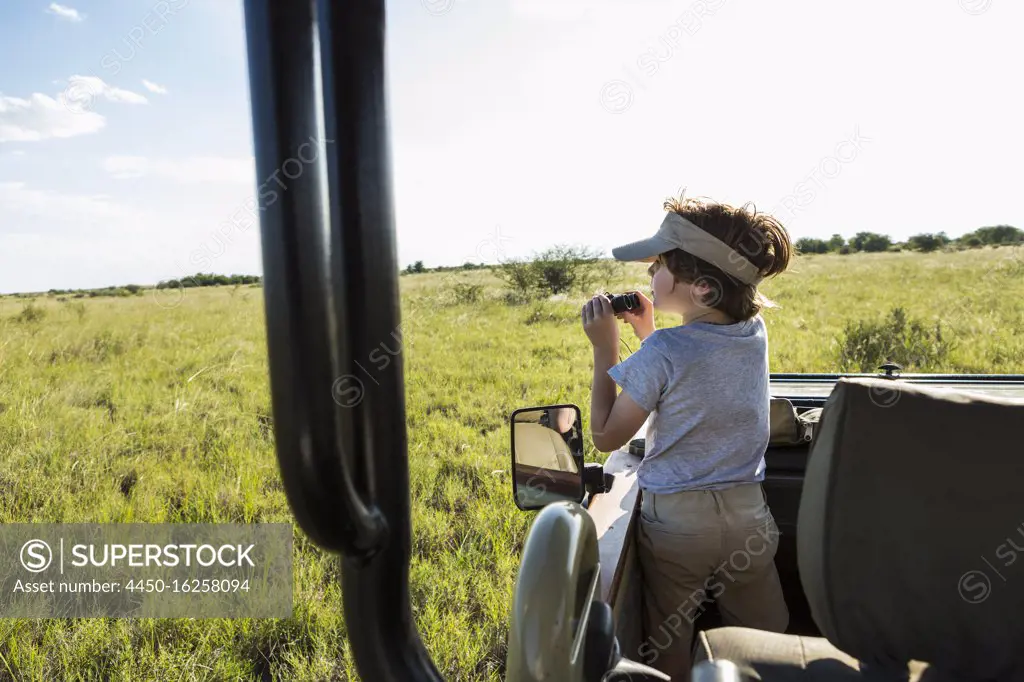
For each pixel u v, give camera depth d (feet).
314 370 1.57
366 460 1.87
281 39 1.50
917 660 3.12
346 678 9.18
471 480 15.72
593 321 6.05
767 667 3.30
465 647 9.25
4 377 28.68
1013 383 7.69
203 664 9.49
